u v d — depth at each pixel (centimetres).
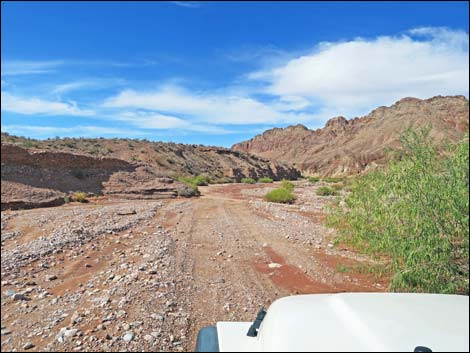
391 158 756
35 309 675
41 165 3078
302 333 266
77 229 1410
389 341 249
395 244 702
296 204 2655
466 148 660
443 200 646
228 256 1081
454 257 683
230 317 641
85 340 546
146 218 1845
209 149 12200
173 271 888
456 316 281
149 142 9331
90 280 841
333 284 834
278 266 980
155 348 530
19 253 1054
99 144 7894
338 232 1023
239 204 2756
